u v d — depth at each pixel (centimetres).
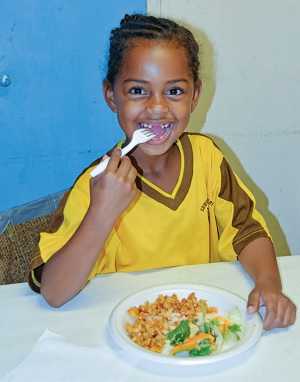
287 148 183
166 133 93
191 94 94
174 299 80
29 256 112
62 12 149
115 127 165
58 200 130
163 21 93
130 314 77
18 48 150
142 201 103
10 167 161
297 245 198
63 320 78
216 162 112
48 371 65
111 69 95
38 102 156
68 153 164
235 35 164
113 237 101
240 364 66
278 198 190
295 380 64
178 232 106
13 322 78
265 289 82
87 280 88
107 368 65
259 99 174
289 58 171
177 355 69
